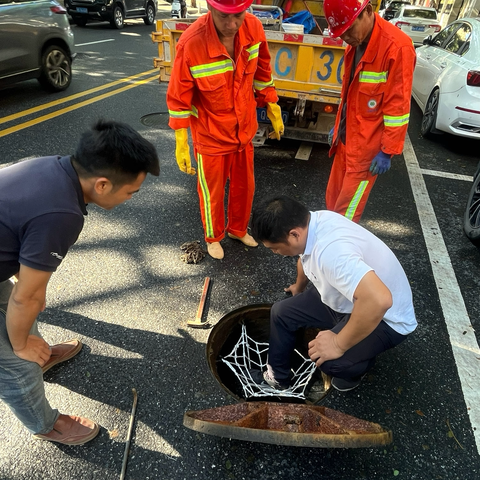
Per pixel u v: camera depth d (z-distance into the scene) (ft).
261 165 13.42
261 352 7.16
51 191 3.37
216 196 8.20
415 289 8.23
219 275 8.43
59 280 8.01
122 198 3.81
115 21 38.27
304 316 5.92
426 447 5.42
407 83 6.74
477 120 13.74
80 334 6.85
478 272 8.83
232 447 5.33
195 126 7.57
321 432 4.29
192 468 5.10
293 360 7.28
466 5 48.96
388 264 5.10
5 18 15.60
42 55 17.72
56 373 6.20
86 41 31.73
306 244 4.81
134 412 5.69
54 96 18.69
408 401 6.02
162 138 14.82
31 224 3.30
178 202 10.99
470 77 13.67
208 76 6.72
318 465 5.17
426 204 11.53
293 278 8.46
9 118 15.57
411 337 7.10
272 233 4.68
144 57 28.07
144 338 6.85
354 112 7.47
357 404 5.95
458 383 6.31
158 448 5.30
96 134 3.39
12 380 4.20
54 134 14.33
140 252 8.98
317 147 15.16
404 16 39.52
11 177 3.44
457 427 5.68
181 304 7.61
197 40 6.46
